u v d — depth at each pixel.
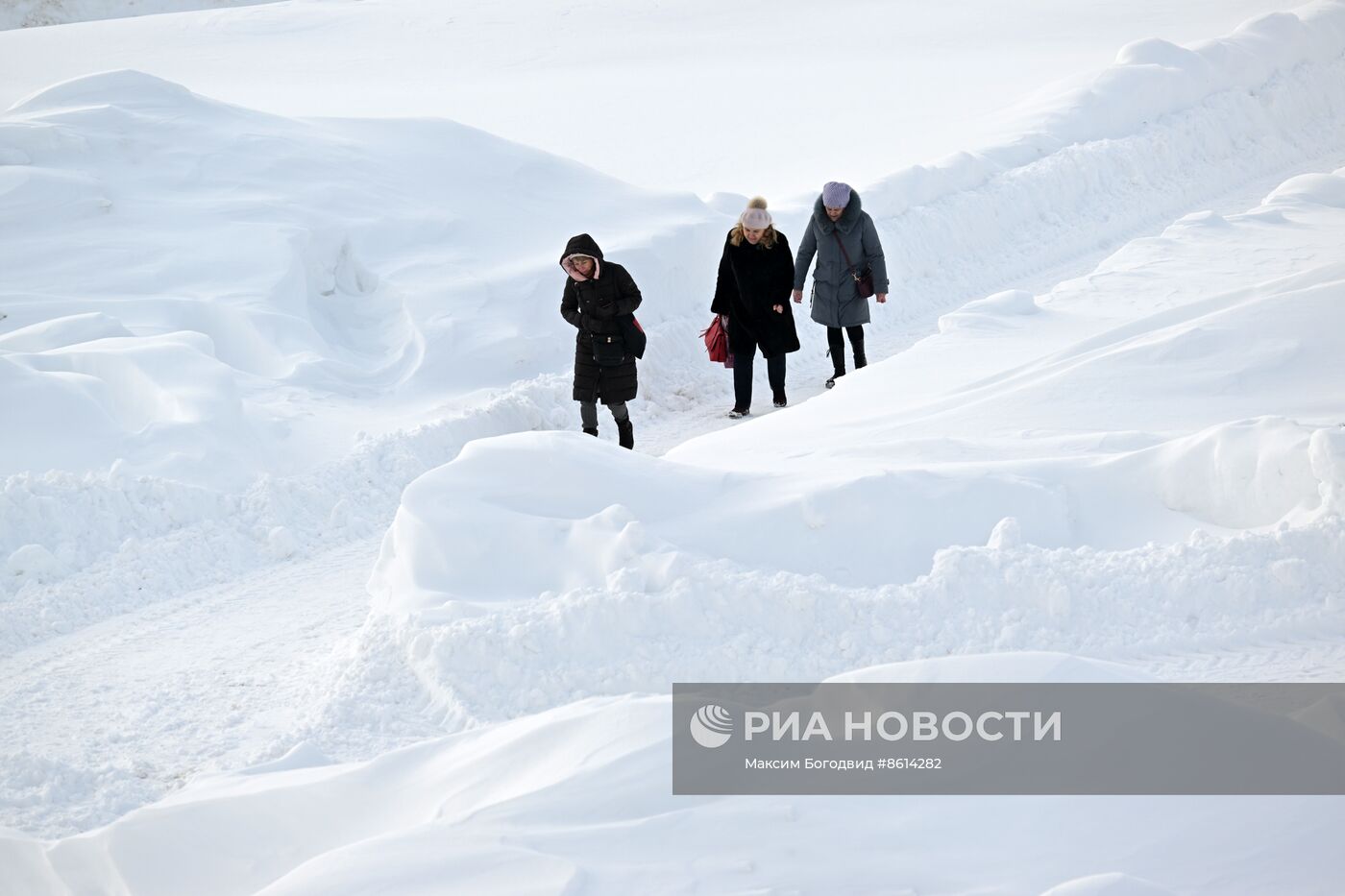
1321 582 15.55
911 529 17.48
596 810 9.44
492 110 90.19
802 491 18.06
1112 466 18.31
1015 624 15.62
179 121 41.41
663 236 38.88
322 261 36.53
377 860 9.05
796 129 73.69
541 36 131.88
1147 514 17.75
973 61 96.50
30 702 17.78
